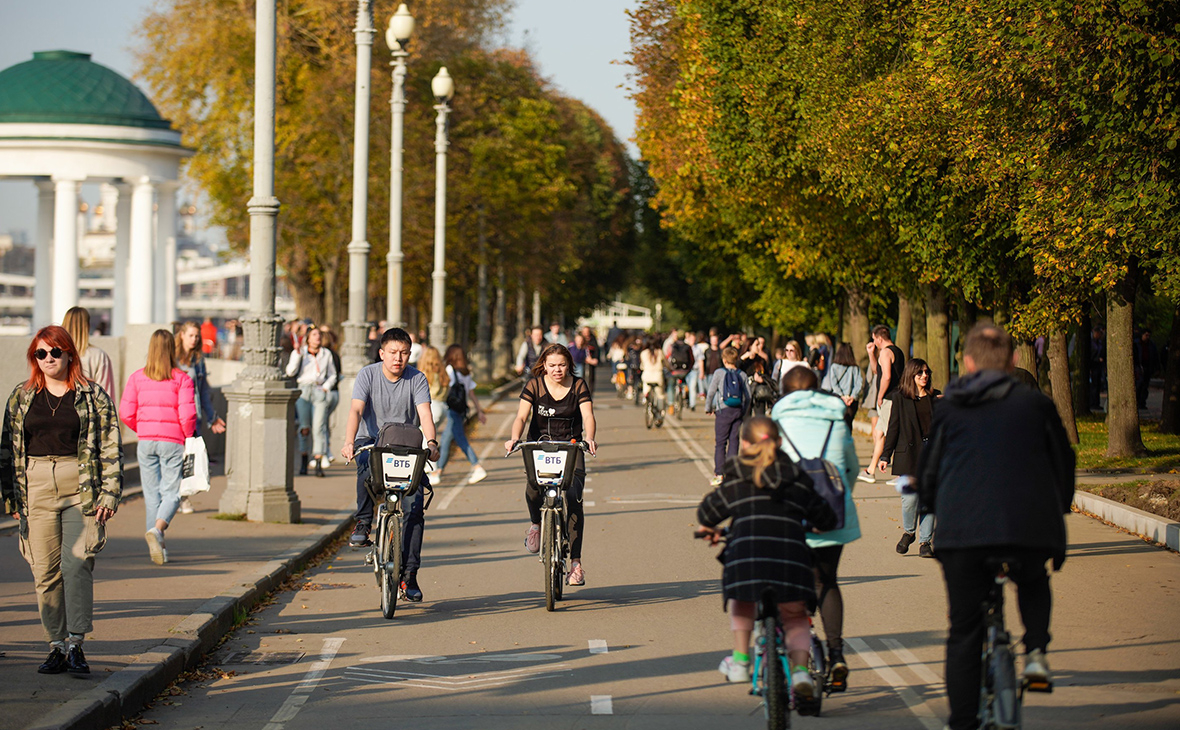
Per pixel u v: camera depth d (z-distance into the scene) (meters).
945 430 10.88
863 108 40.09
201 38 83.06
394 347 19.50
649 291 137.50
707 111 53.34
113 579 20.06
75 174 70.50
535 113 98.56
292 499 27.64
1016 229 32.81
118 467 13.89
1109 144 28.12
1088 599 19.28
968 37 33.12
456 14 89.50
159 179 72.94
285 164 85.88
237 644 16.86
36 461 13.66
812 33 44.69
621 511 30.92
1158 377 95.81
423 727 12.83
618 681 14.70
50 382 13.84
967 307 52.34
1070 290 36.41
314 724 12.99
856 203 49.09
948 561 10.74
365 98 41.62
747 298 90.56
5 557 21.83
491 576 22.14
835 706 13.44
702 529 12.32
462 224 99.12
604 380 132.50
